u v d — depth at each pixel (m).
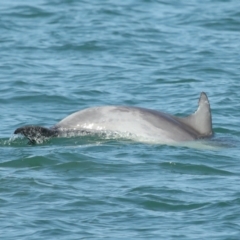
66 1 140.62
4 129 80.31
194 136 74.44
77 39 118.69
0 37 119.69
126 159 68.38
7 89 95.38
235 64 107.75
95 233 54.50
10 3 138.38
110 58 110.56
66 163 67.12
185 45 117.06
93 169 66.06
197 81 100.06
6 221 56.12
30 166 66.88
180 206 58.97
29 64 106.75
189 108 89.50
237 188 62.25
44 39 119.00
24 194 60.72
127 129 73.38
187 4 141.25
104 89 96.44
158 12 135.88
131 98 93.31
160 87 97.62
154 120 74.00
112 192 61.28
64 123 74.31
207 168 66.94
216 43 118.62
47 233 54.41
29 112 87.56
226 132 79.50
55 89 95.69
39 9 134.62
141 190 61.59
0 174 64.69
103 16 132.25
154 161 68.12
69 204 59.06
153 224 56.03
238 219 56.62
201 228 55.28
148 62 108.69
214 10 136.75
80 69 105.06
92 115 74.31
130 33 122.50
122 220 56.72
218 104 89.94
